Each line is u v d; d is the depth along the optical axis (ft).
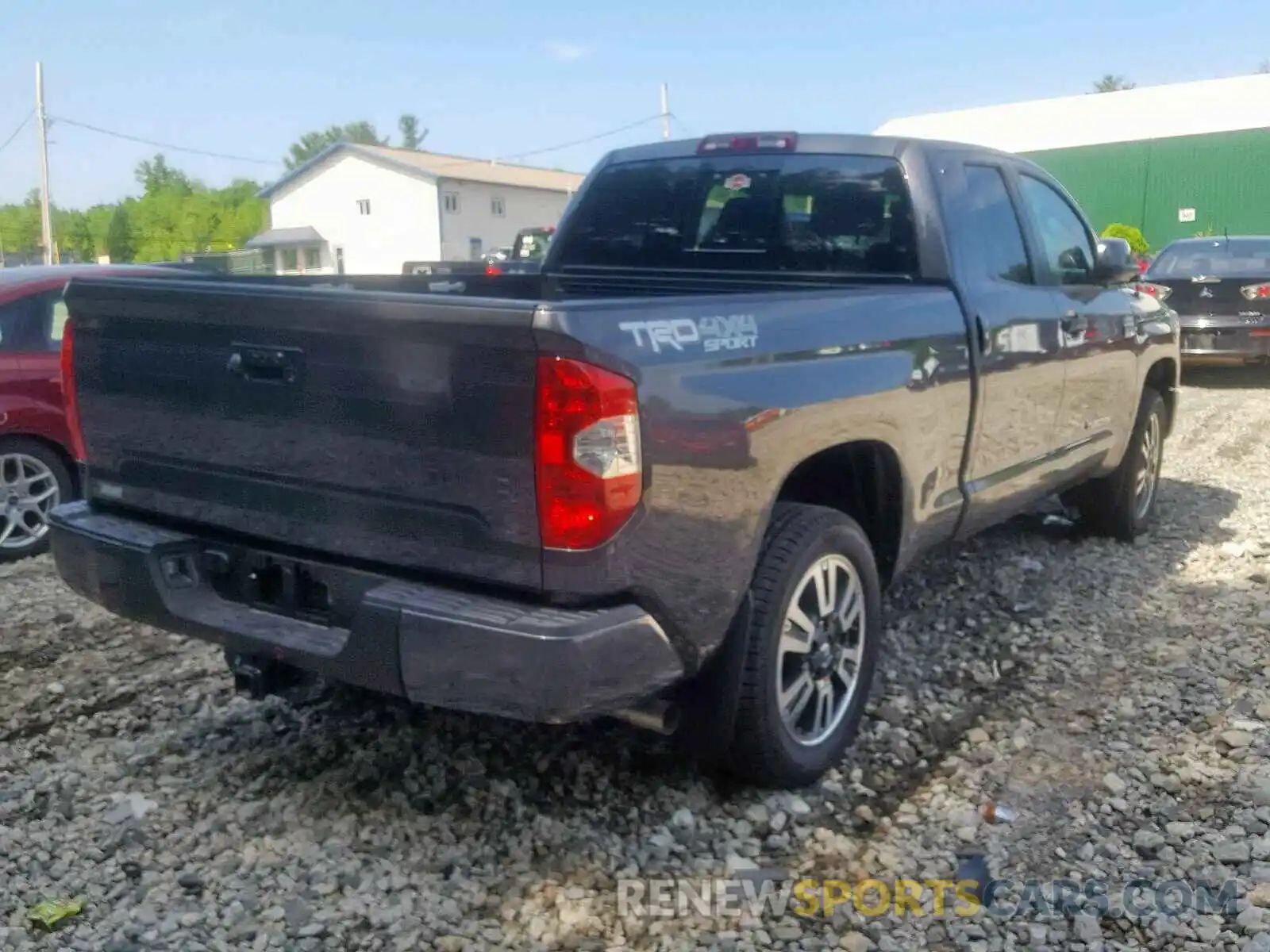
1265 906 10.73
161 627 12.25
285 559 11.61
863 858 11.69
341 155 179.11
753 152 16.71
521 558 10.23
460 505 10.39
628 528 10.18
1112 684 15.65
